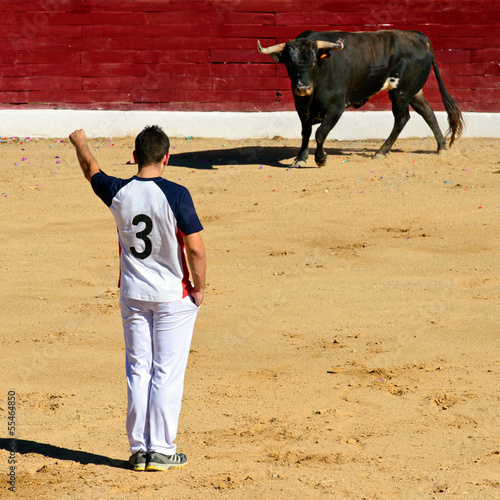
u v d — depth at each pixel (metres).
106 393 13.95
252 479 10.34
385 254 24.11
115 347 16.56
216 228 27.62
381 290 20.52
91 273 22.59
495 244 24.84
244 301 19.75
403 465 10.86
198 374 14.93
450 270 22.23
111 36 47.88
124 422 12.61
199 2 47.84
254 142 46.19
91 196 32.78
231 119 47.66
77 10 47.56
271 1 48.03
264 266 23.06
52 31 47.72
